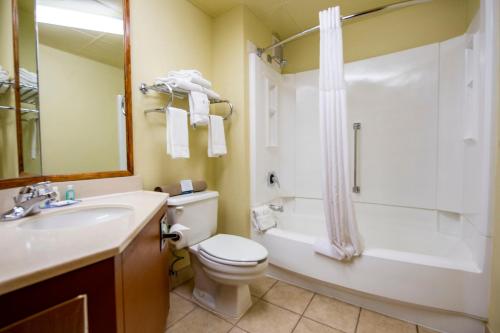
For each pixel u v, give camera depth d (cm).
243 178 195
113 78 137
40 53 110
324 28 150
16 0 102
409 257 137
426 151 185
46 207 102
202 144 201
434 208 183
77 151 123
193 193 170
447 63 175
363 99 210
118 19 139
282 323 139
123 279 69
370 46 212
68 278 54
